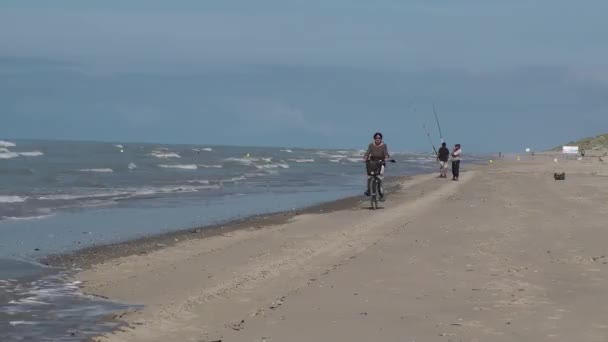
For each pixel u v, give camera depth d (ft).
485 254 153.17
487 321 94.79
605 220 216.95
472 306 103.86
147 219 250.37
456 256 151.02
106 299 113.80
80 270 141.59
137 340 88.89
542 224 207.51
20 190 359.46
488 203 283.38
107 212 272.72
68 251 169.17
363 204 302.86
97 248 174.70
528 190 358.64
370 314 99.71
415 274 130.41
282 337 88.22
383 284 121.19
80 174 517.96
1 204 282.77
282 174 638.12
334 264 142.10
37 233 205.46
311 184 491.31
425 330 90.68
